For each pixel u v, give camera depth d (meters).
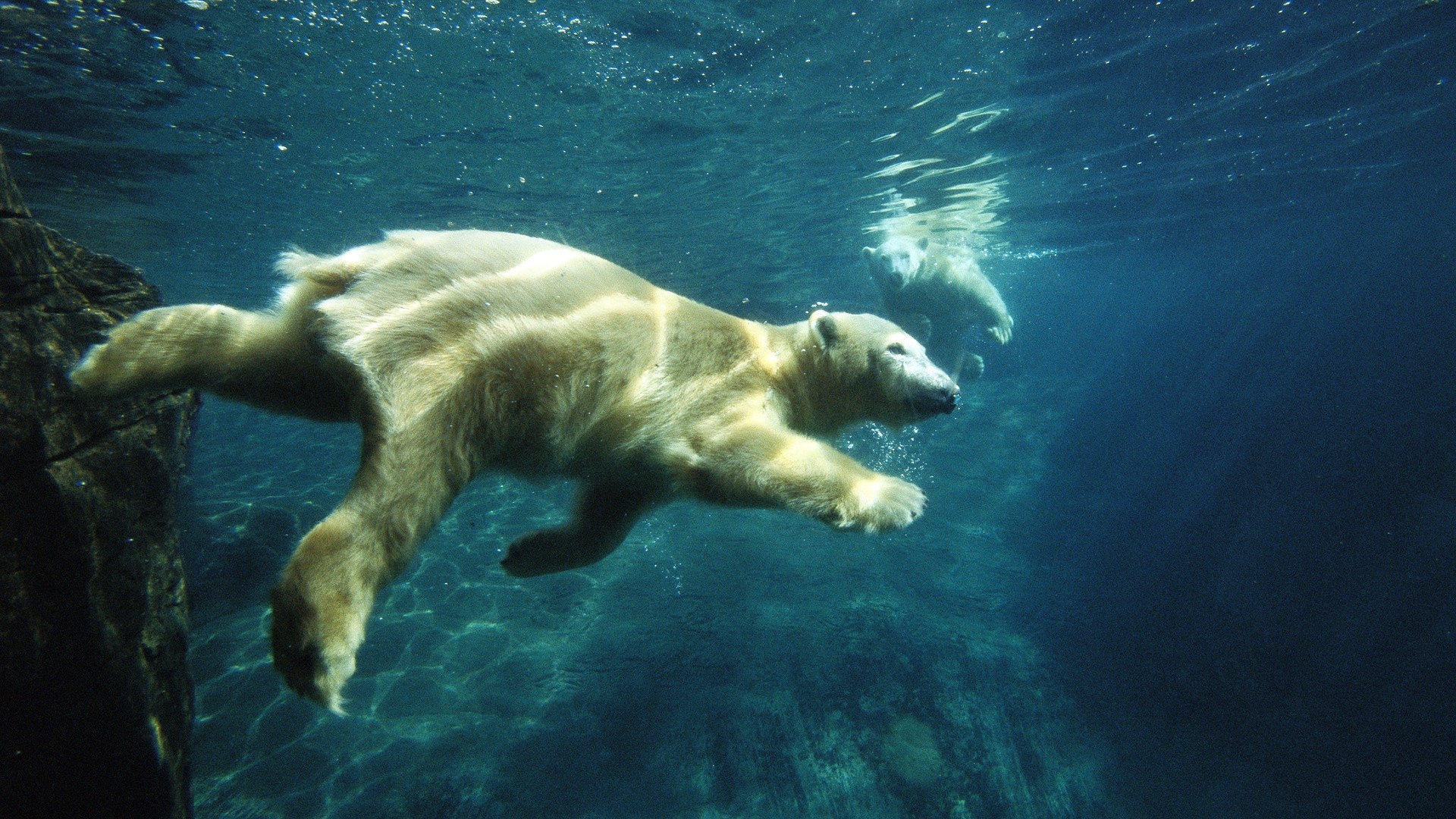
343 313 2.21
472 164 11.58
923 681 10.01
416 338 2.23
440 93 9.00
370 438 2.11
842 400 3.68
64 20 6.92
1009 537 15.36
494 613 9.99
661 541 12.73
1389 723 10.56
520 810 7.24
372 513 2.04
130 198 12.94
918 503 2.74
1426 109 13.41
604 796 7.66
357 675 8.46
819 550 13.12
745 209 15.38
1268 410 21.03
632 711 8.71
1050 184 15.71
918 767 8.84
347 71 8.34
